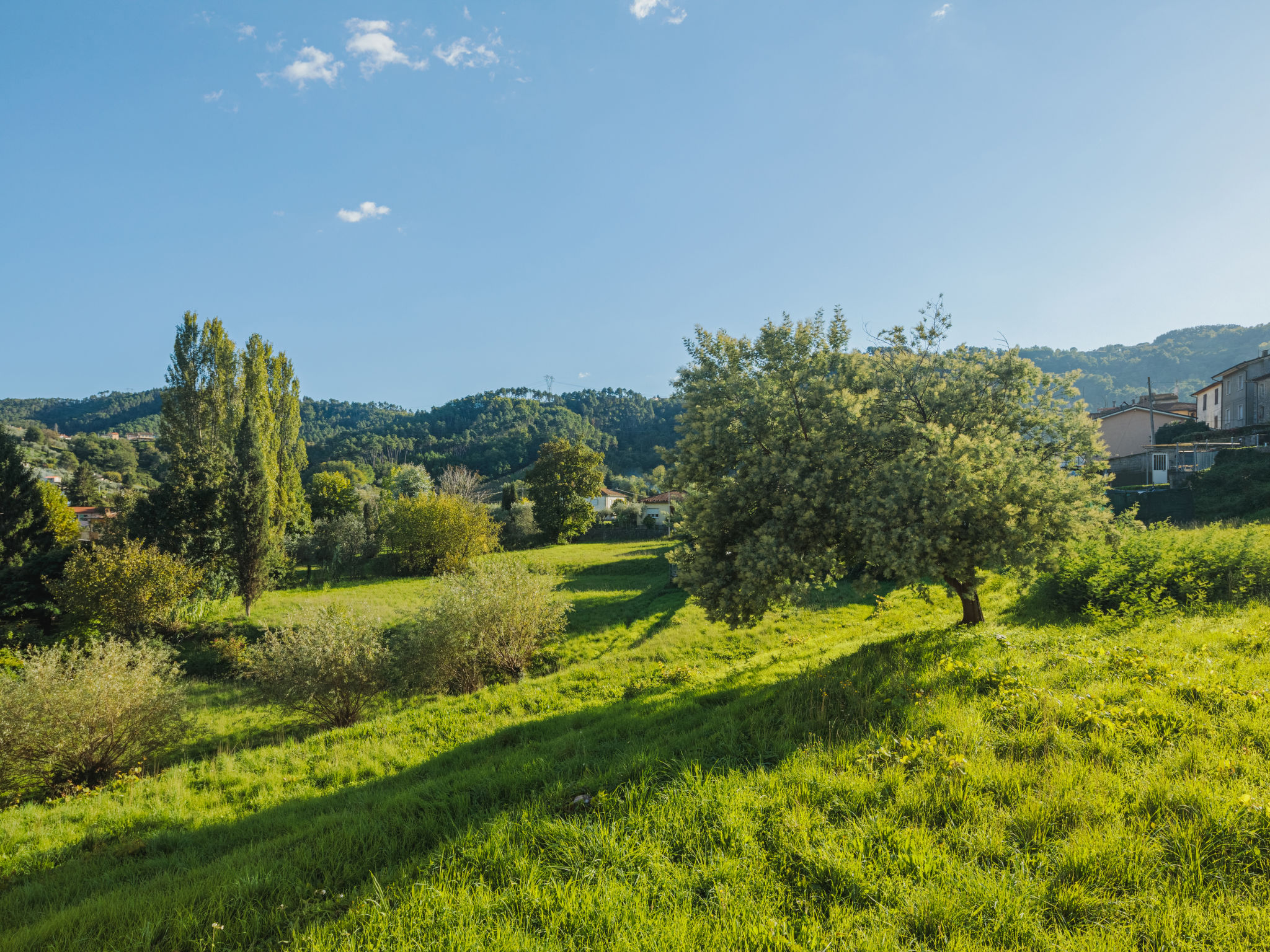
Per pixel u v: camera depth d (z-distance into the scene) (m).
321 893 4.97
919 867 4.23
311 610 17.20
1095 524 11.36
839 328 12.68
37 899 6.51
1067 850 4.18
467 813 6.48
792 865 4.49
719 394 12.52
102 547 27.42
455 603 17.89
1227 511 28.50
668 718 9.57
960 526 10.59
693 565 12.36
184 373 39.25
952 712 6.91
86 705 12.38
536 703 13.87
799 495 11.02
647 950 3.66
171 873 6.57
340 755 11.61
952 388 12.36
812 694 8.55
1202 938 3.38
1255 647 8.05
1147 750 5.54
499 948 3.82
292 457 50.06
